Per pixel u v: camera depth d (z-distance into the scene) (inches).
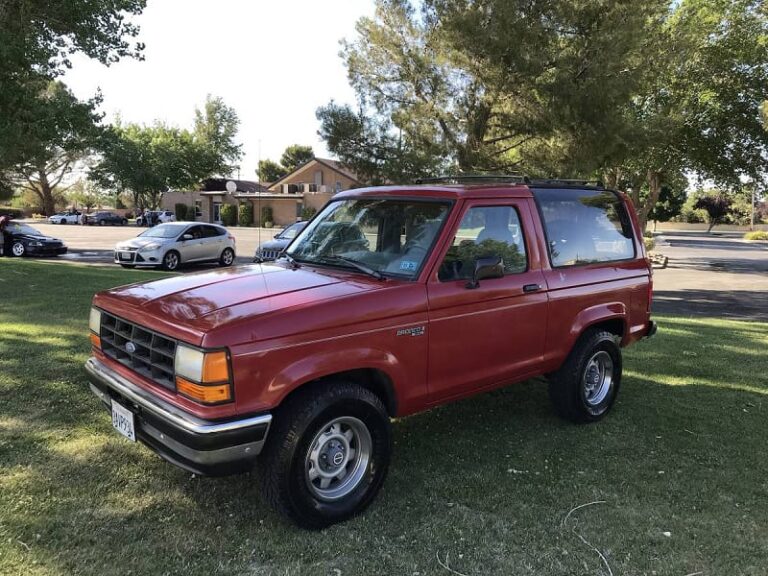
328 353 126.0
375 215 166.6
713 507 142.3
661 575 115.3
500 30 490.0
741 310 569.0
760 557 122.0
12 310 327.3
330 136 604.4
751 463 167.9
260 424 117.1
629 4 507.5
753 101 981.8
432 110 573.6
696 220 3218.5
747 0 938.1
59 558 112.3
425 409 151.3
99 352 149.4
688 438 185.3
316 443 126.8
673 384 245.6
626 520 135.0
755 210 3228.3
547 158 552.1
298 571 112.5
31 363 224.8
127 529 123.3
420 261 147.9
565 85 491.5
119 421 137.7
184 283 148.3
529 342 170.9
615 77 500.4
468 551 121.1
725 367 275.7
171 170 2460.6
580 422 193.3
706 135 1023.6
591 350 189.5
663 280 858.1
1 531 119.2
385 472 138.0
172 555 115.6
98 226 2066.9
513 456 168.1
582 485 151.5
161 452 124.7
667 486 152.3
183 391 117.7
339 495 131.0
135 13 562.6
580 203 195.0
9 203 3152.1
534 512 137.3
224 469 116.9
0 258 710.5
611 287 196.9
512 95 532.4
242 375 115.3
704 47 942.4
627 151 551.8
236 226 2217.0
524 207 173.3
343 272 154.6
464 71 548.7
